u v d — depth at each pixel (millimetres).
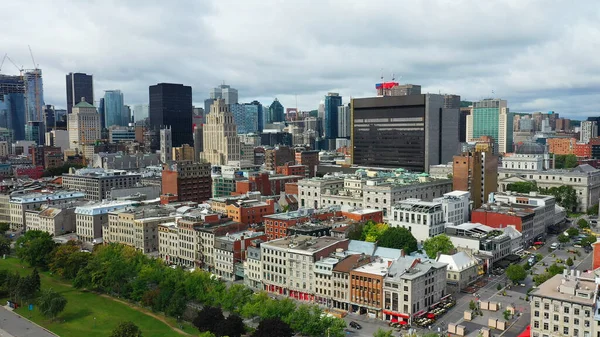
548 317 179125
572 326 174000
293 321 199500
